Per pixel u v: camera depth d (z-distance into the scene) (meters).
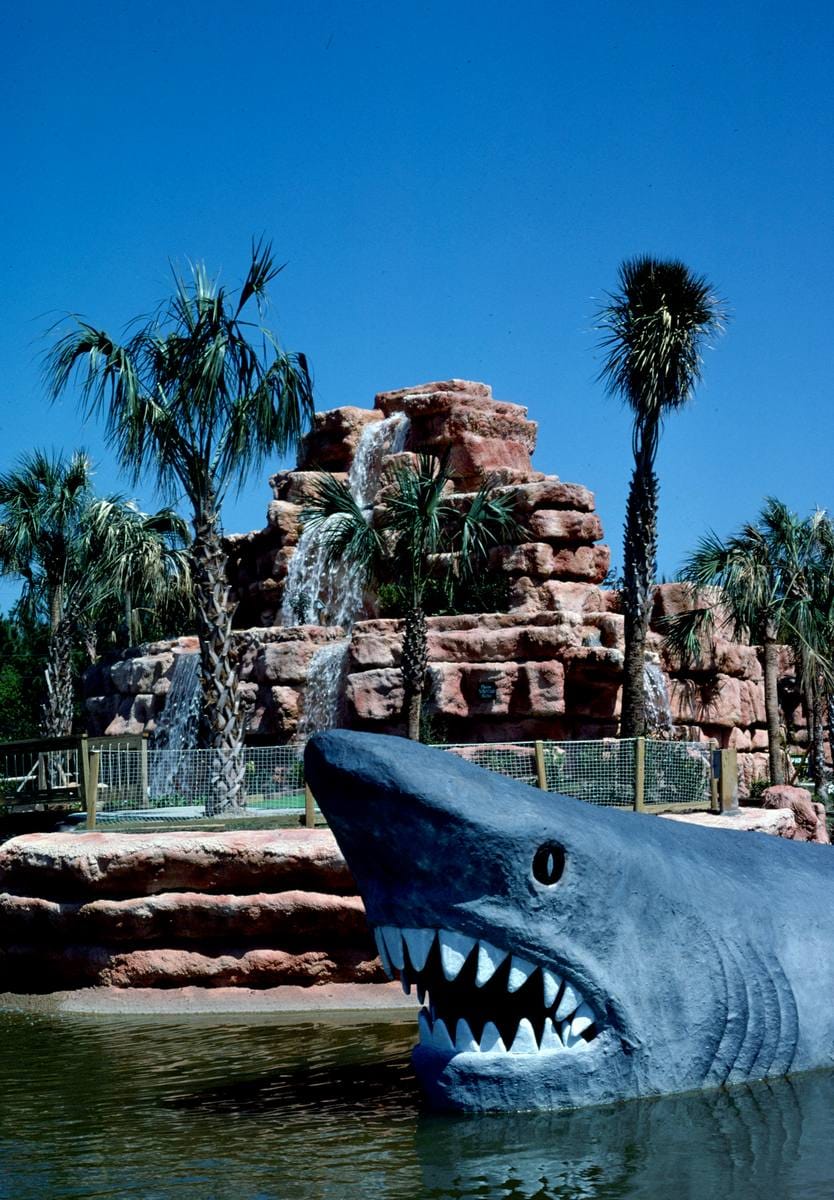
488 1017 6.70
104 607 36.41
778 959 6.72
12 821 17.83
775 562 29.58
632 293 24.09
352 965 13.22
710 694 30.42
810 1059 6.84
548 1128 6.30
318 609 32.56
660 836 6.86
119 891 13.85
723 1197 5.42
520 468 33.88
